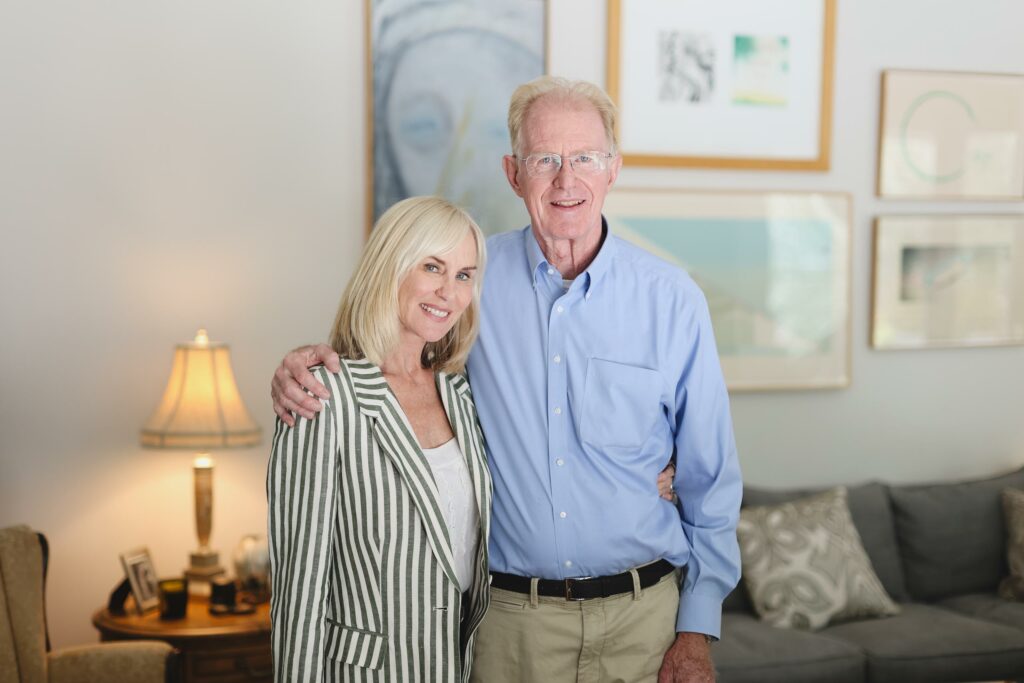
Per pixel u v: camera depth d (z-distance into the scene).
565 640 2.09
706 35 3.98
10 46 3.46
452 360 2.07
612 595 2.11
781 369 4.14
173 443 3.26
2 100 3.46
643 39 3.93
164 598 3.22
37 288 3.52
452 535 1.95
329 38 3.66
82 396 3.57
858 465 4.27
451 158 3.74
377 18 3.66
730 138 4.03
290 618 1.80
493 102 3.76
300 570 1.81
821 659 3.33
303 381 1.82
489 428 2.17
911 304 4.27
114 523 3.61
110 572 3.61
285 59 3.64
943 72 4.22
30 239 3.51
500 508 2.14
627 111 3.93
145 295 3.59
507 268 2.24
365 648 1.84
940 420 4.35
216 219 3.63
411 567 1.85
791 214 4.11
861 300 4.25
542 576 2.11
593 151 2.11
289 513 1.82
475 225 1.98
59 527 3.57
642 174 3.98
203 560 3.46
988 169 4.30
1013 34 4.30
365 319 1.91
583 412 2.13
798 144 4.09
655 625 2.15
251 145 3.64
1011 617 3.69
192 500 3.66
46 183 3.51
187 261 3.62
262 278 3.67
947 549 3.98
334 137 3.69
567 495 2.10
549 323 2.16
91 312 3.56
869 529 3.96
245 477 3.69
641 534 2.13
